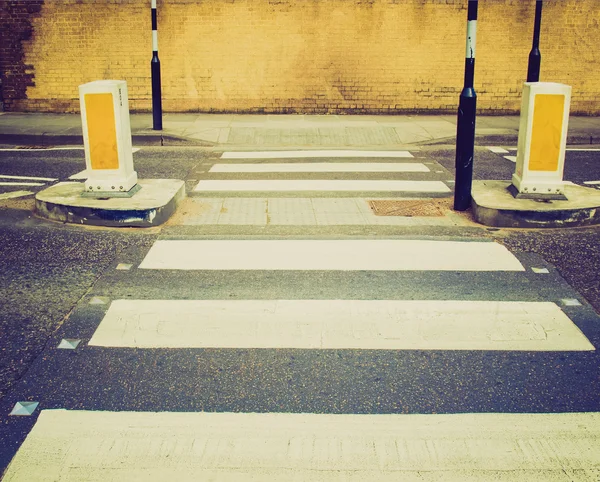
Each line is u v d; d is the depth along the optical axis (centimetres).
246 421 342
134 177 726
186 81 1514
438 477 302
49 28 1484
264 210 741
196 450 319
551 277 536
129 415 346
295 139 1262
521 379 385
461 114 702
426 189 854
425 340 430
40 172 952
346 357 409
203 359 405
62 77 1516
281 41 1488
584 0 1474
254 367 396
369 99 1534
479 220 686
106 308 473
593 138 1275
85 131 684
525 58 1510
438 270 550
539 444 326
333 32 1484
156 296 493
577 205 675
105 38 1488
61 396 364
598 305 484
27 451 317
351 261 570
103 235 638
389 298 492
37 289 506
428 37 1491
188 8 1467
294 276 534
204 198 793
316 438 329
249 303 481
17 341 423
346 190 844
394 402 361
